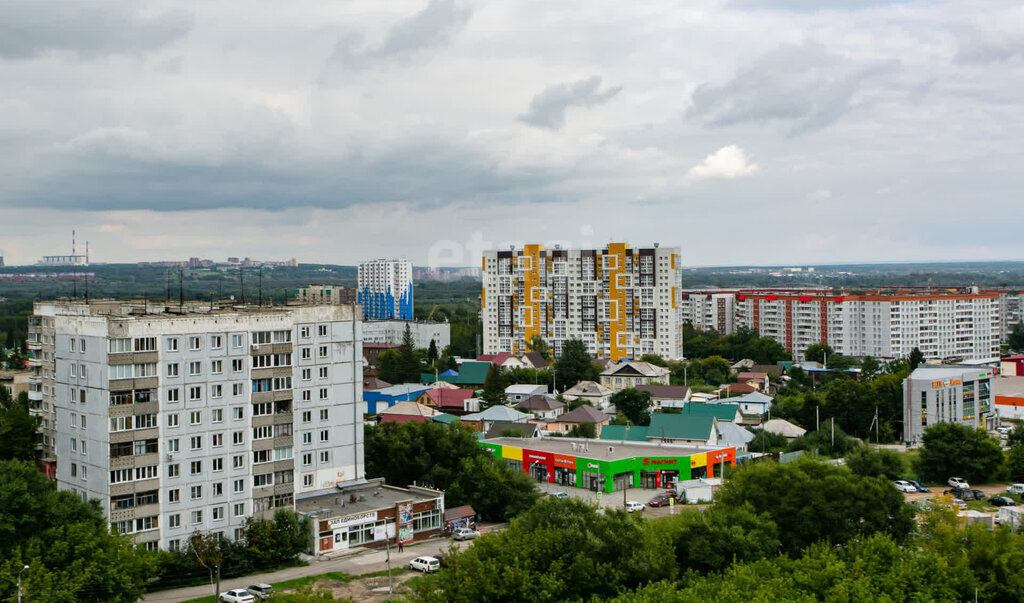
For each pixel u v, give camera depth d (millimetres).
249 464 135750
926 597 103188
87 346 125562
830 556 110812
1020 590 107750
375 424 181250
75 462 128625
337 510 140000
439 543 143000
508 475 161500
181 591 117062
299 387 146250
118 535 108938
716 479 182250
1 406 193500
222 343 132750
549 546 108750
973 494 172500
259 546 128125
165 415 127062
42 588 95500
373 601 112625
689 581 108375
